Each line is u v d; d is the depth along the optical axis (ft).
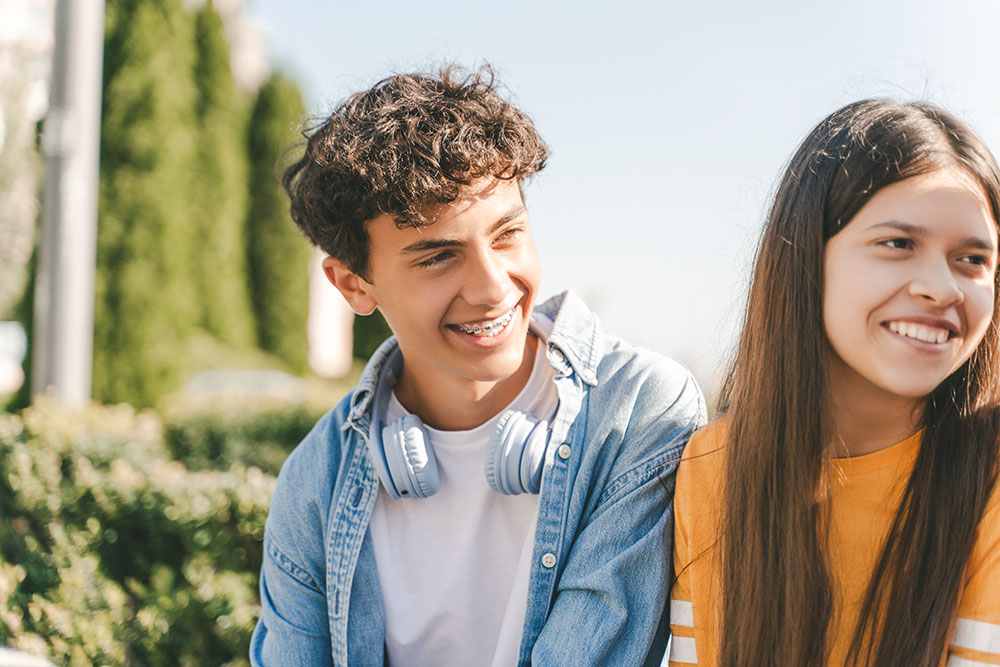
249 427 19.27
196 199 46.19
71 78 15.78
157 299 39.34
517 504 4.91
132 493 8.96
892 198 3.80
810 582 3.93
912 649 3.74
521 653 4.70
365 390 5.09
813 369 4.02
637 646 4.44
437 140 4.38
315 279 61.87
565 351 4.89
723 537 4.27
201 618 8.36
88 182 16.05
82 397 15.99
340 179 4.59
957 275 3.77
